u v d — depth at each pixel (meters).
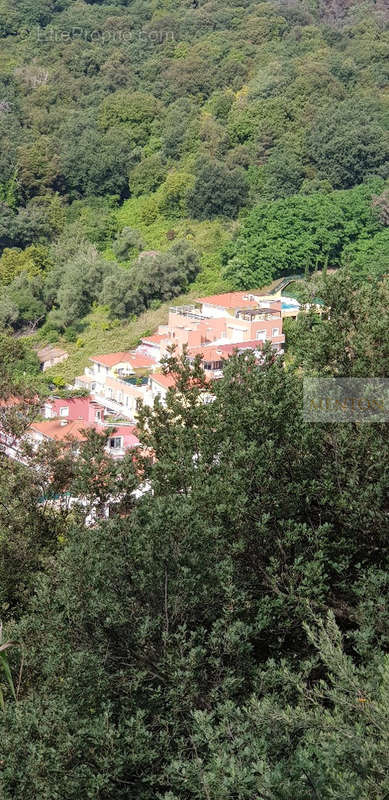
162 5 150.50
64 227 101.75
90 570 10.55
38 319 81.75
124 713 10.07
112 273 82.88
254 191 100.81
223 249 86.19
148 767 9.53
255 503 11.48
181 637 9.84
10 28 141.75
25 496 20.31
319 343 12.58
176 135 110.44
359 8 147.12
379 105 113.75
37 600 11.43
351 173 101.50
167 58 128.50
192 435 13.98
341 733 7.69
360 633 9.62
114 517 11.55
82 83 123.06
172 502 11.25
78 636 10.47
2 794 9.36
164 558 10.53
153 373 51.19
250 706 8.98
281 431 12.15
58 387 68.06
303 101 112.12
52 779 9.10
